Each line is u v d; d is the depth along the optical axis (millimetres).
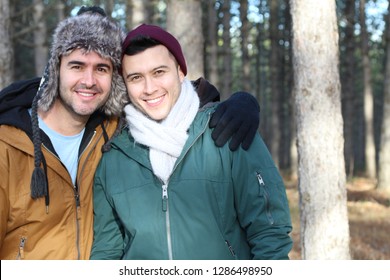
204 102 2490
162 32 2324
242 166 2238
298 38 4879
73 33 2309
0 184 2219
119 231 2490
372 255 6863
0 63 6379
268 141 27500
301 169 4941
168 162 2285
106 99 2449
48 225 2340
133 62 2314
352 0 15477
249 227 2258
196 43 5723
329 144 4820
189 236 2225
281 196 2248
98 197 2459
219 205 2250
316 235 4844
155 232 2252
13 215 2279
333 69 4844
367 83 17172
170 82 2328
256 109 2391
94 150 2490
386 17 14500
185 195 2232
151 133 2287
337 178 4848
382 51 23969
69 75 2328
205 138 2311
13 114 2309
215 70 12617
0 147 2260
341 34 19953
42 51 10836
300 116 4918
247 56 15586
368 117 17672
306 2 4809
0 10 6406
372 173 18109
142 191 2293
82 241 2418
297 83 4930
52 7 11086
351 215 9945
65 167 2363
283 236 2199
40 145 2307
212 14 12703
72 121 2432
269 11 17672
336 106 4859
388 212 10266
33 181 2252
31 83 2486
